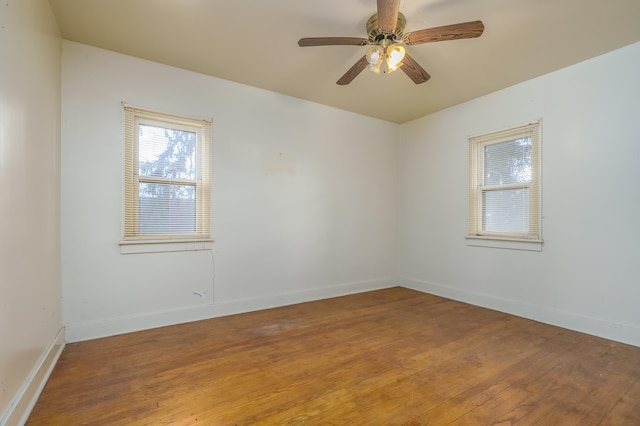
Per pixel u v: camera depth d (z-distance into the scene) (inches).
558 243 111.9
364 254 164.1
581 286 105.8
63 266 93.0
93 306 97.7
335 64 110.3
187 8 80.5
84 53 97.3
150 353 87.0
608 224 100.0
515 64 108.1
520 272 122.9
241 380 72.9
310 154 145.5
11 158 55.3
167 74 111.0
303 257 143.2
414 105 149.1
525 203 123.0
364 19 84.6
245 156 127.5
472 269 140.6
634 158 94.9
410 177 172.1
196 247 116.0
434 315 123.0
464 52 100.0
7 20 53.7
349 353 87.8
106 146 100.3
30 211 65.4
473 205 141.0
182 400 64.7
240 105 126.1
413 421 58.2
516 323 113.7
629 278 95.5
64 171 93.6
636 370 78.0
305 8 80.3
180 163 114.3
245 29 89.8
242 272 126.5
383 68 97.7
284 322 114.0
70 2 78.3
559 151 111.7
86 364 80.0
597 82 102.5
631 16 81.6
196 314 115.6
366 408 62.2
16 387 56.2
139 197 106.6
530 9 79.4
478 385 71.0
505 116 128.3
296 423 57.6
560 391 68.7
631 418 59.5
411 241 170.9
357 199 161.6
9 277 53.8
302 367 79.4
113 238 101.1
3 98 52.0
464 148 144.6
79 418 58.6
